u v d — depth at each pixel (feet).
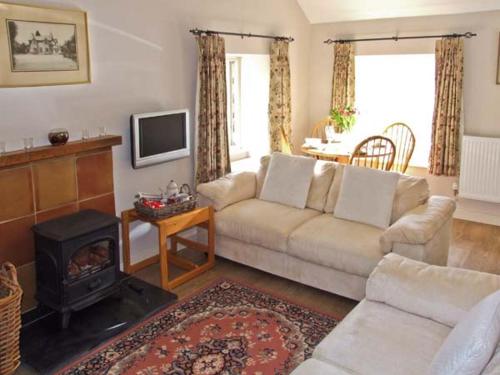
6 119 9.93
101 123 11.85
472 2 15.75
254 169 17.40
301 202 13.19
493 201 16.33
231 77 17.94
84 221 10.21
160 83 13.25
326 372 6.30
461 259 13.71
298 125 19.99
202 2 14.16
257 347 9.41
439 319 7.32
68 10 10.67
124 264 12.67
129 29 12.16
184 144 13.97
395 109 19.19
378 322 7.35
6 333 8.31
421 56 18.13
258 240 12.10
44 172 10.50
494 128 16.29
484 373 4.96
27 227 10.37
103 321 10.18
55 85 10.68
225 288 11.92
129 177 12.82
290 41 18.03
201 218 12.50
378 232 11.41
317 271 11.37
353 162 16.84
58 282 9.67
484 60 16.07
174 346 9.44
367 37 18.42
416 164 18.52
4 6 9.52
